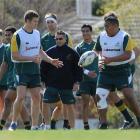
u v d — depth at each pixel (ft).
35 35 109.09
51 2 214.69
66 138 73.92
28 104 188.14
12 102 119.65
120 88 106.32
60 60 115.03
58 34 115.14
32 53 108.78
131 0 235.81
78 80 115.96
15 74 109.19
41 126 117.19
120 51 105.91
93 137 75.15
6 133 83.87
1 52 125.49
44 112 115.75
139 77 222.69
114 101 109.81
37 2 209.77
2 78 124.57
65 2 232.94
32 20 108.17
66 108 116.37
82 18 295.69
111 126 227.81
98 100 106.22
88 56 114.62
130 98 106.52
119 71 105.91
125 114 109.60
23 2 208.33
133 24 233.35
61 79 114.93
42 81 115.65
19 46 108.06
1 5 204.23
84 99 128.16
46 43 122.42
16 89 113.09
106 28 105.50
